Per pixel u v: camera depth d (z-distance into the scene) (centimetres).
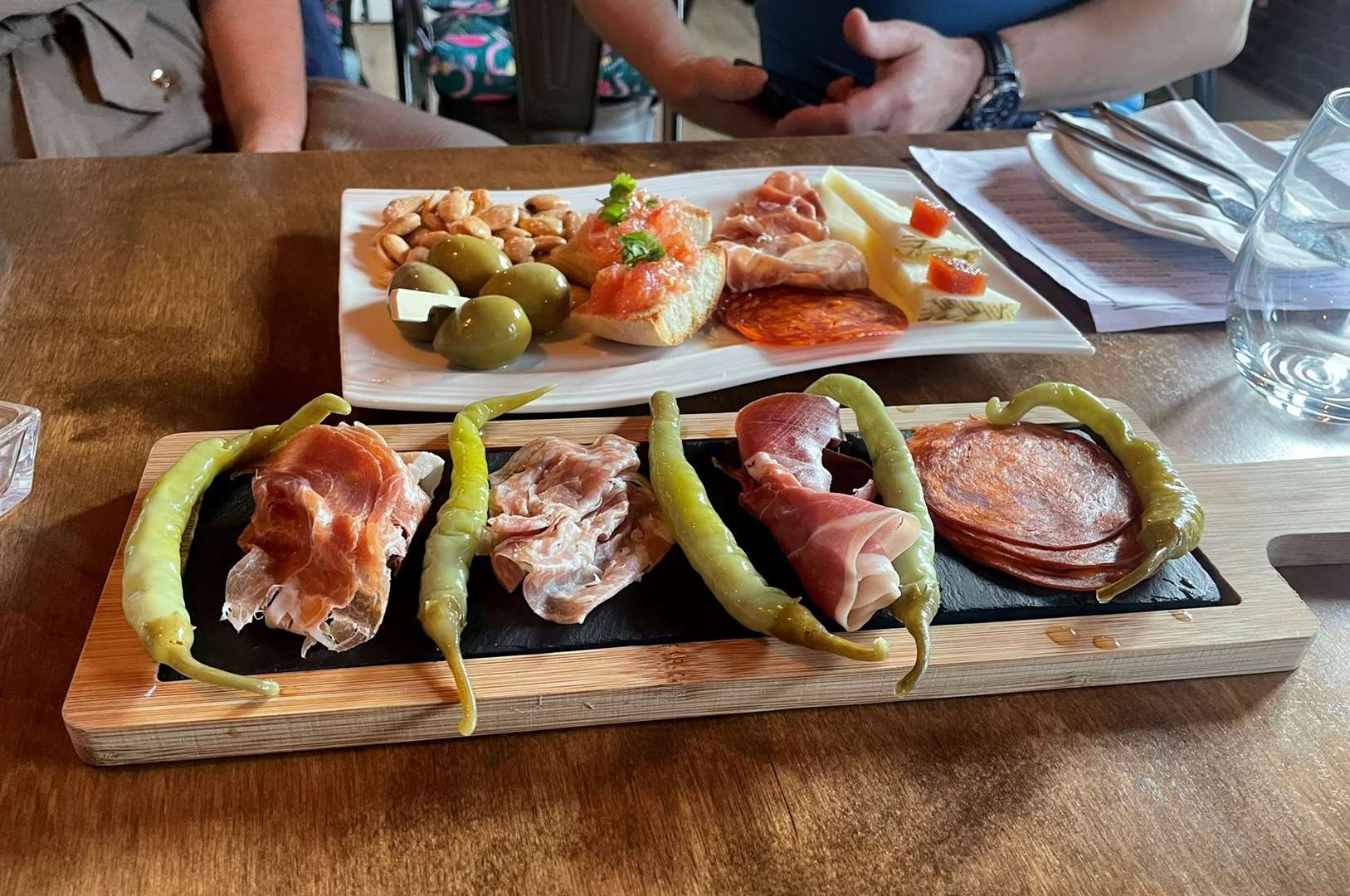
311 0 185
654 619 60
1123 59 171
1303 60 229
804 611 57
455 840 50
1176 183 119
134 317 92
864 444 77
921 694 60
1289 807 55
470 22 267
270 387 84
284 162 123
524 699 54
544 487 67
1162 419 89
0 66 143
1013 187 129
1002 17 177
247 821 50
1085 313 105
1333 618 70
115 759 52
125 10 150
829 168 121
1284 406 92
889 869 50
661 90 180
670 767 55
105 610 57
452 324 82
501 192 112
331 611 56
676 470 66
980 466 72
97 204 111
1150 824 54
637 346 90
